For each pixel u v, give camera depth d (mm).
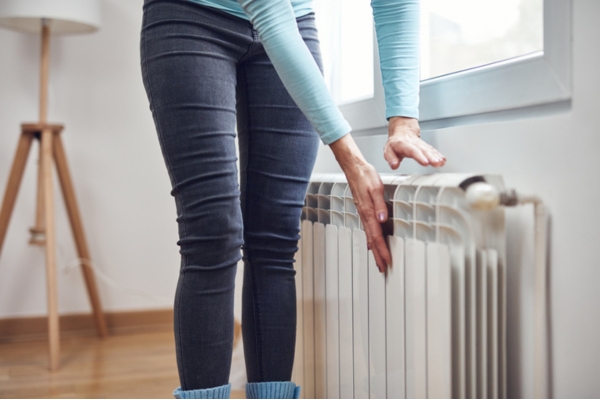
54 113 2754
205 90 1034
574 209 872
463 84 1133
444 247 918
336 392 1315
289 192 1187
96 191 2809
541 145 928
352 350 1231
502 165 1005
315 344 1418
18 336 2682
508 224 985
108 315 2803
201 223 1028
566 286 886
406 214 1065
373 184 1020
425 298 969
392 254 1061
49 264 2277
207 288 1047
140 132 2857
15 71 2713
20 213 2709
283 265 1216
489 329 934
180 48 1032
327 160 1752
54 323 2242
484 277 908
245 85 1170
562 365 896
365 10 1693
